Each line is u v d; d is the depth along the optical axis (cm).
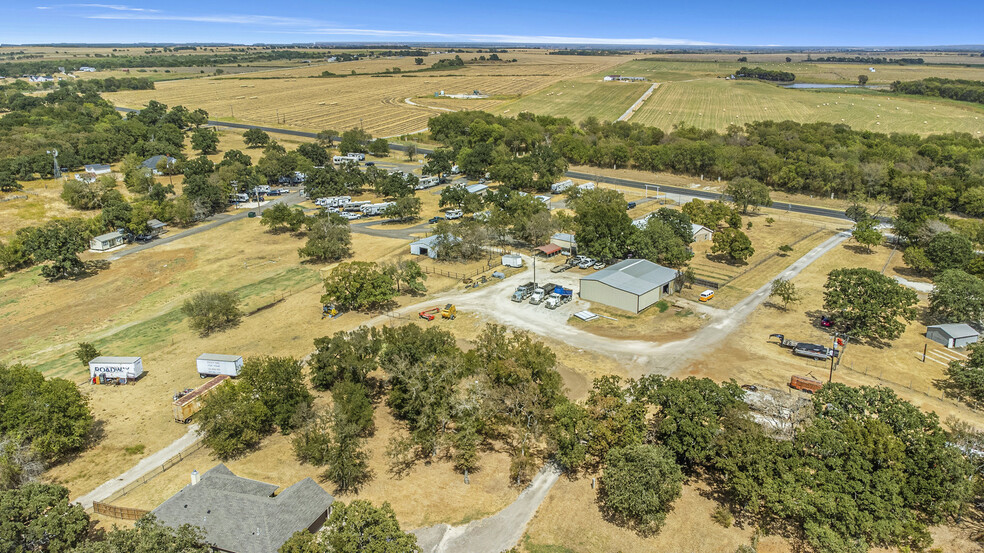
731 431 5119
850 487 4625
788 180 16812
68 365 7912
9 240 11850
